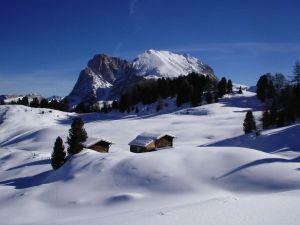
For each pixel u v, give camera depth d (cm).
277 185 3372
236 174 3759
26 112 16875
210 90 18062
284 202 2372
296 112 9425
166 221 2030
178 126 11350
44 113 17100
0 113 16812
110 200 3628
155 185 3872
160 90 18062
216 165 4066
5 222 3394
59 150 5869
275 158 4181
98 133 11231
